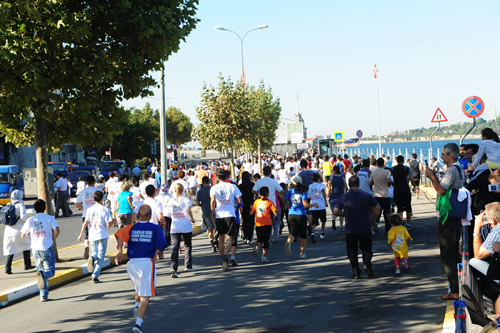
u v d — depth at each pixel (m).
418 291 8.79
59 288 11.02
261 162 45.75
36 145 12.86
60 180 26.58
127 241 7.50
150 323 7.80
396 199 15.91
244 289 9.70
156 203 11.63
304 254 12.62
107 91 12.70
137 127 80.88
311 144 77.00
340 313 7.74
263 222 12.32
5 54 10.00
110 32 12.07
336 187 16.98
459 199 7.67
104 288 10.66
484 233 6.56
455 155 7.75
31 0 10.24
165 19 11.52
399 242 10.05
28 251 12.59
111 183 17.50
